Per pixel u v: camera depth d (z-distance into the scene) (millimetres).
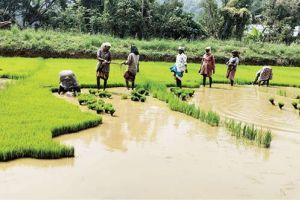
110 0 46625
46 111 12555
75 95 16438
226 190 7801
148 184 7848
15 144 9062
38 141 9422
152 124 12703
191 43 40594
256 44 43469
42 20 51531
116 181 7902
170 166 8945
